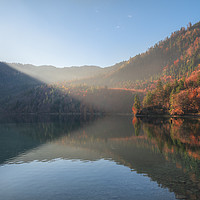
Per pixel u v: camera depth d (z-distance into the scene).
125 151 24.75
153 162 19.38
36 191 13.28
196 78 103.50
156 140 31.91
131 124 64.81
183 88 101.31
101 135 39.75
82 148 27.64
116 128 53.09
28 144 31.98
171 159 20.31
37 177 16.12
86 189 13.38
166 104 109.94
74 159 21.70
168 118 88.06
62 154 24.30
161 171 16.53
